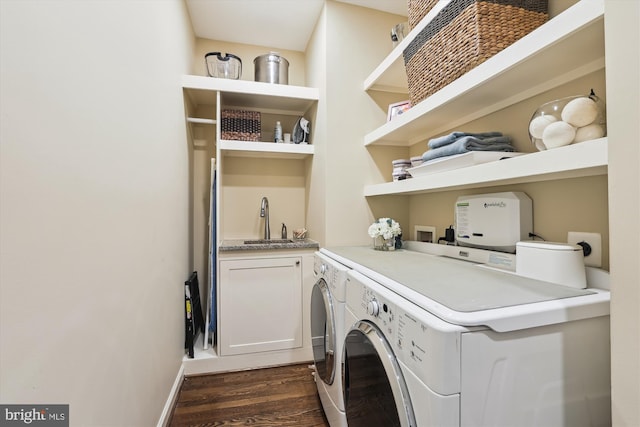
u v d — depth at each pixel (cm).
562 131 88
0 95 53
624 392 57
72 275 74
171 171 172
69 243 73
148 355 131
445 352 64
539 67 102
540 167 88
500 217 127
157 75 143
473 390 65
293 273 222
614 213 59
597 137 85
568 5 113
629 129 57
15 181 56
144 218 125
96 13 85
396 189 175
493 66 105
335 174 214
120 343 102
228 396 182
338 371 131
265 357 217
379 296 93
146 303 128
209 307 225
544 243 103
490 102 137
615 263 59
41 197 63
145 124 126
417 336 72
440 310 70
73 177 75
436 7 138
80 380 77
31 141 60
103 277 90
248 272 214
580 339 74
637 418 55
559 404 72
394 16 230
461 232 149
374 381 93
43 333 64
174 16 177
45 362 64
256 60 240
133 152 113
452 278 102
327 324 143
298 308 223
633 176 56
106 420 92
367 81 215
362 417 103
